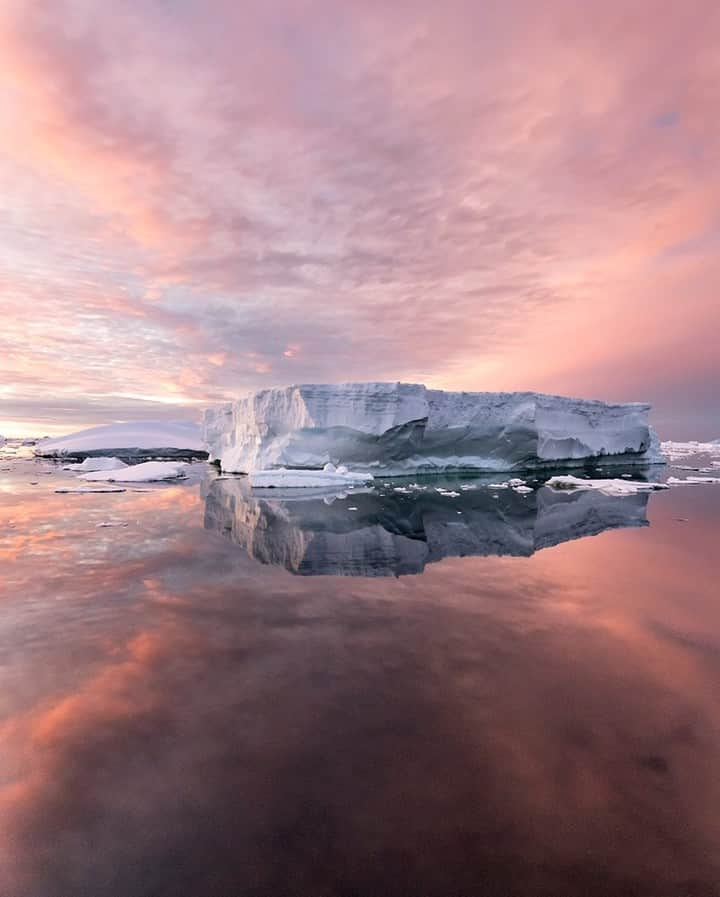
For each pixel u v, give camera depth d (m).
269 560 7.99
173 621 5.25
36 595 6.11
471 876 2.22
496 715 3.47
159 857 2.35
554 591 6.31
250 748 3.12
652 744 3.14
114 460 28.16
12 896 2.17
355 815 2.58
